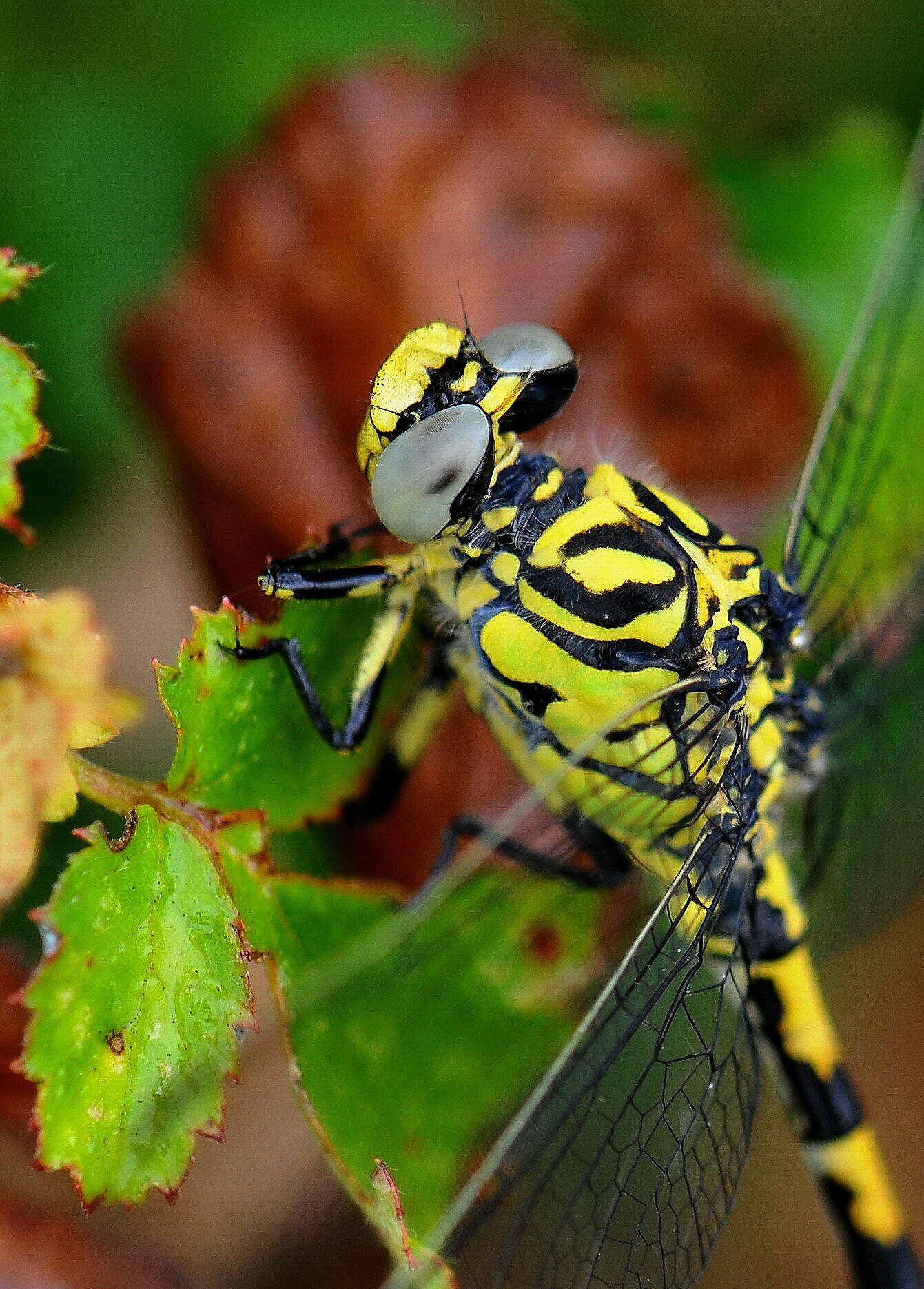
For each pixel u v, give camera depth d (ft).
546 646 0.50
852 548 0.55
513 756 0.51
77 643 0.45
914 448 0.55
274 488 0.56
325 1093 0.49
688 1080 0.50
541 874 0.51
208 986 0.47
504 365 0.49
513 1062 0.50
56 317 0.57
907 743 0.56
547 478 0.50
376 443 0.49
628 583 0.50
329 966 0.49
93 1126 0.46
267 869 0.48
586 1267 0.49
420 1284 0.47
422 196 0.57
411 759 0.50
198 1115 0.47
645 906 0.52
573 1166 0.49
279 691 0.48
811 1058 0.54
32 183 0.57
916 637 0.56
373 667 0.49
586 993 0.51
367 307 0.57
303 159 0.57
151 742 0.55
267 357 0.57
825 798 0.54
